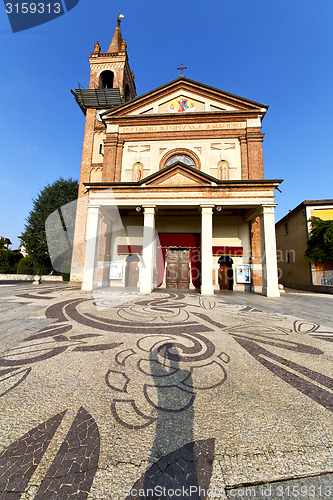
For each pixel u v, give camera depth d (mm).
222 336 4609
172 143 16016
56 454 1720
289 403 2441
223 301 9133
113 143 16297
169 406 2334
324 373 3137
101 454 1727
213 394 2574
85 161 18969
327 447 1862
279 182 11344
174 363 3334
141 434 1939
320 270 16562
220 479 1556
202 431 1995
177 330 4941
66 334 4539
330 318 6391
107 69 21719
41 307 6949
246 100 15648
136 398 2455
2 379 2805
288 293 13852
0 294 9414
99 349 3805
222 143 15555
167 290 13047
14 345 3941
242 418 2182
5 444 1802
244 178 14836
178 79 16453
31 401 2363
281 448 1839
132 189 11906
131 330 4863
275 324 5629
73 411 2221
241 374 3059
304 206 17938
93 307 7027
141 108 16922
